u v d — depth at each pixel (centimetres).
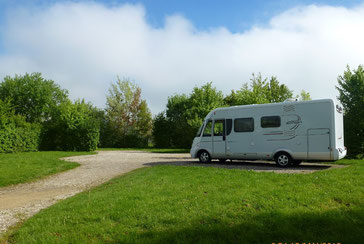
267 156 1286
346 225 471
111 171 1292
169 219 520
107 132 4212
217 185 798
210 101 3039
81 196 762
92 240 447
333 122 1159
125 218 539
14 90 4691
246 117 1350
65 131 2966
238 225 486
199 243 420
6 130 2547
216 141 1423
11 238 481
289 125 1241
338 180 803
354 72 1897
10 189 994
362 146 1691
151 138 4347
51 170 1330
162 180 911
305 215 517
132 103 4491
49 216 579
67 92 5156
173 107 4475
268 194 674
